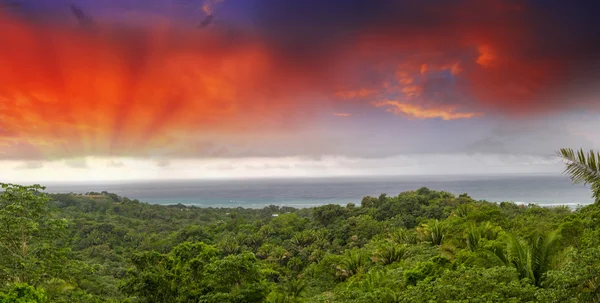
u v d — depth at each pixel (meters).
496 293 8.55
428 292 9.78
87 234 79.81
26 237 18.16
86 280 37.06
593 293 6.95
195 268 20.47
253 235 73.00
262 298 18.38
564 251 12.03
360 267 36.03
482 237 24.14
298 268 55.44
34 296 13.27
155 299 19.72
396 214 69.75
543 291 8.04
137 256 20.80
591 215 12.85
